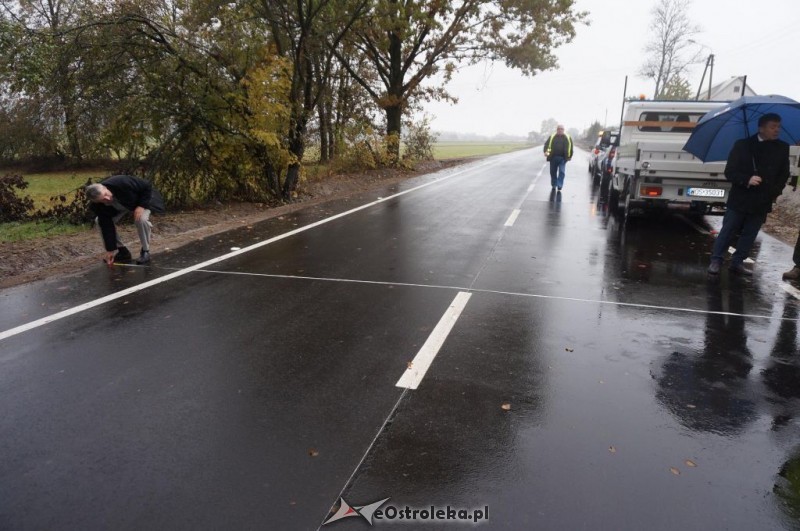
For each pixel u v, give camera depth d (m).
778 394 3.82
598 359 4.37
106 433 3.24
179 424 3.34
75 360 4.22
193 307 5.45
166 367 4.11
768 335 4.92
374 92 22.20
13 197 10.16
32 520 2.53
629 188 10.57
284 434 3.24
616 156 12.30
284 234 9.19
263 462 2.97
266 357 4.31
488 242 8.83
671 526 2.53
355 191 16.03
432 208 12.45
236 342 4.60
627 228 10.30
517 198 14.56
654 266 7.42
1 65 8.98
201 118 10.46
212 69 10.88
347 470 2.91
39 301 5.61
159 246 8.20
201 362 4.21
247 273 6.73
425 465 2.96
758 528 2.52
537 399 3.70
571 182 19.61
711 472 2.94
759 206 6.63
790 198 12.23
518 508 2.64
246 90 11.17
